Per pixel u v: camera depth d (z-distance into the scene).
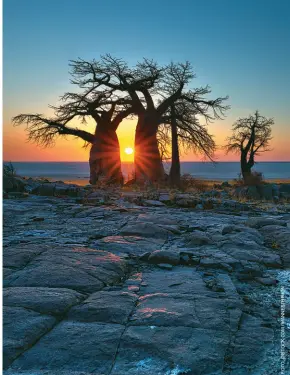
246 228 8.59
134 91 35.00
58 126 34.94
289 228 8.84
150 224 8.57
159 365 2.97
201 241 7.45
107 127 35.00
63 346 3.20
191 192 22.62
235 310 4.04
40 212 11.35
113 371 2.88
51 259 5.61
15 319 3.54
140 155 35.31
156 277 5.34
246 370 2.98
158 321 3.66
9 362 2.96
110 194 16.94
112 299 4.21
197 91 36.06
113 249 6.82
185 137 36.97
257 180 30.89
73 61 33.62
